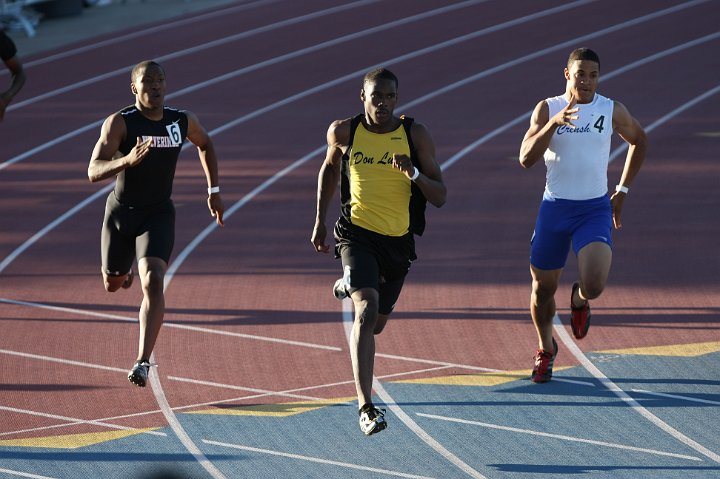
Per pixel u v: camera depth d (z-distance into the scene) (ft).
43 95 250.98
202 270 132.87
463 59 262.47
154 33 314.76
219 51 287.69
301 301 119.75
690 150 182.19
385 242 80.38
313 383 96.53
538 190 162.71
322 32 302.04
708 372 94.63
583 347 102.17
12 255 143.13
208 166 95.35
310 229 148.77
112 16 345.92
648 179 166.61
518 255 133.59
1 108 115.14
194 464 81.00
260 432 86.38
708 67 241.96
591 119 84.48
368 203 79.92
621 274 124.67
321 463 80.33
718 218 145.89
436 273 127.65
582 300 90.48
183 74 265.34
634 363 97.55
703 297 115.34
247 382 97.35
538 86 233.14
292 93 240.53
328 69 261.24
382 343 105.60
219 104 234.58
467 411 88.69
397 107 222.07
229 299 121.49
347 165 80.64
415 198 81.15
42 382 99.09
